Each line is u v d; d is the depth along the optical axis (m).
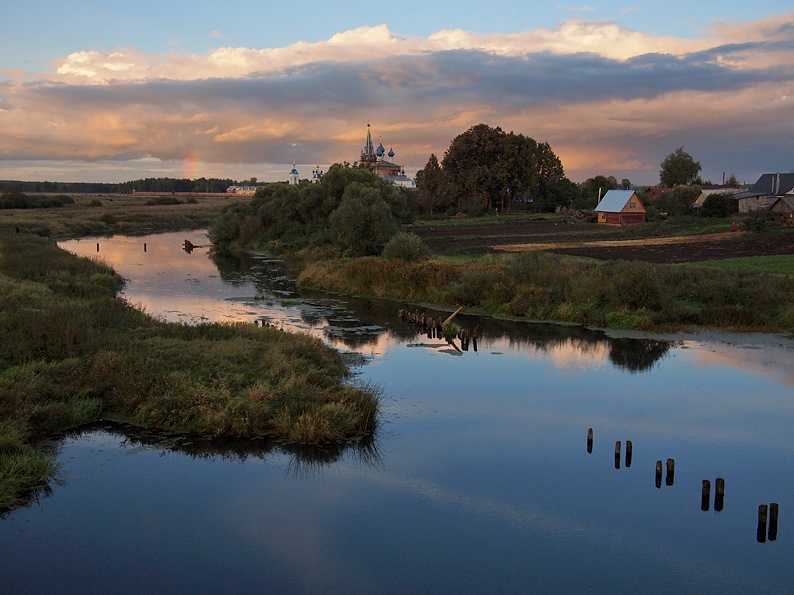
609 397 23.05
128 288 46.91
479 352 29.47
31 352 22.89
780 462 17.73
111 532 14.09
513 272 42.31
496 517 14.85
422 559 13.22
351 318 37.22
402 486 16.27
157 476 16.61
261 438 18.80
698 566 13.09
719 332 33.09
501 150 123.88
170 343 24.52
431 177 136.75
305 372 22.95
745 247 62.53
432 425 20.23
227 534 14.09
